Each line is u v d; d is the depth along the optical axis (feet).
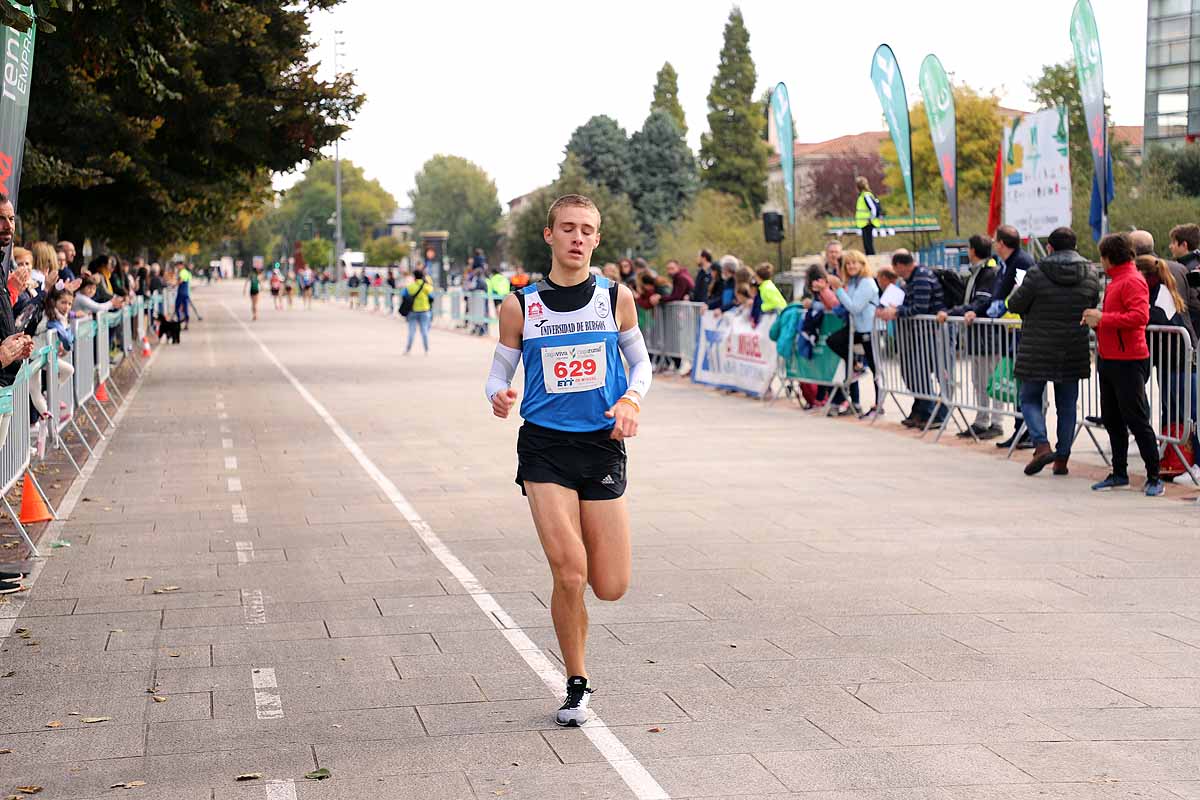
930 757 15.23
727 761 15.19
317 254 413.18
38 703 17.69
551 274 16.84
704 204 197.98
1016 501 32.73
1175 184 113.29
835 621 21.53
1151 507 31.53
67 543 28.25
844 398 54.95
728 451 42.88
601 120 272.51
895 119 78.79
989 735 15.97
